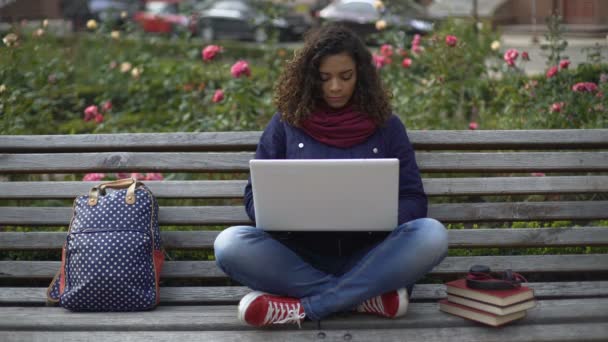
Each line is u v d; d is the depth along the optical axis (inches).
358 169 136.7
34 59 295.0
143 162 177.0
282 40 701.9
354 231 153.2
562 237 170.4
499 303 139.9
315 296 145.7
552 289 165.2
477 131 176.4
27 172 177.9
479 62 294.5
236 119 255.9
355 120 158.9
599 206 172.1
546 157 174.2
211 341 142.8
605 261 168.7
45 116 279.0
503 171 175.3
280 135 163.3
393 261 143.3
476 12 386.0
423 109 269.0
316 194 140.2
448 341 142.0
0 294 169.2
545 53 297.0
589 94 238.2
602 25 293.4
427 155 174.7
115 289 155.2
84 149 179.0
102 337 144.3
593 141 174.9
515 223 197.5
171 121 290.0
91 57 389.1
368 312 150.6
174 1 784.3
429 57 282.0
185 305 167.6
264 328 145.9
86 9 722.2
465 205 173.5
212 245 173.6
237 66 246.7
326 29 160.1
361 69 159.5
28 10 590.6
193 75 300.0
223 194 175.3
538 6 341.1
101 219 160.2
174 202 214.8
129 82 325.4
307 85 158.4
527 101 255.4
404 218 152.9
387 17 315.3
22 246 174.2
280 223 145.0
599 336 142.2
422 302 166.7
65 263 161.0
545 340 141.8
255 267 146.5
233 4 759.7
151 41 346.0
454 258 171.5
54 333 145.2
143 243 159.2
